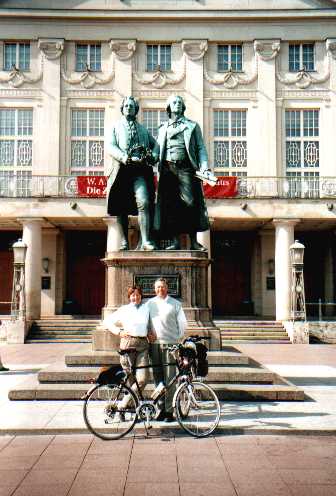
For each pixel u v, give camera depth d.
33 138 32.09
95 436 6.69
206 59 32.75
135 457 5.87
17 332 24.19
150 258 9.53
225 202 27.48
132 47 32.44
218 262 33.53
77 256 33.25
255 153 32.22
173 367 7.21
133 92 32.44
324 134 32.31
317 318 30.05
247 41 32.75
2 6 32.34
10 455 5.95
